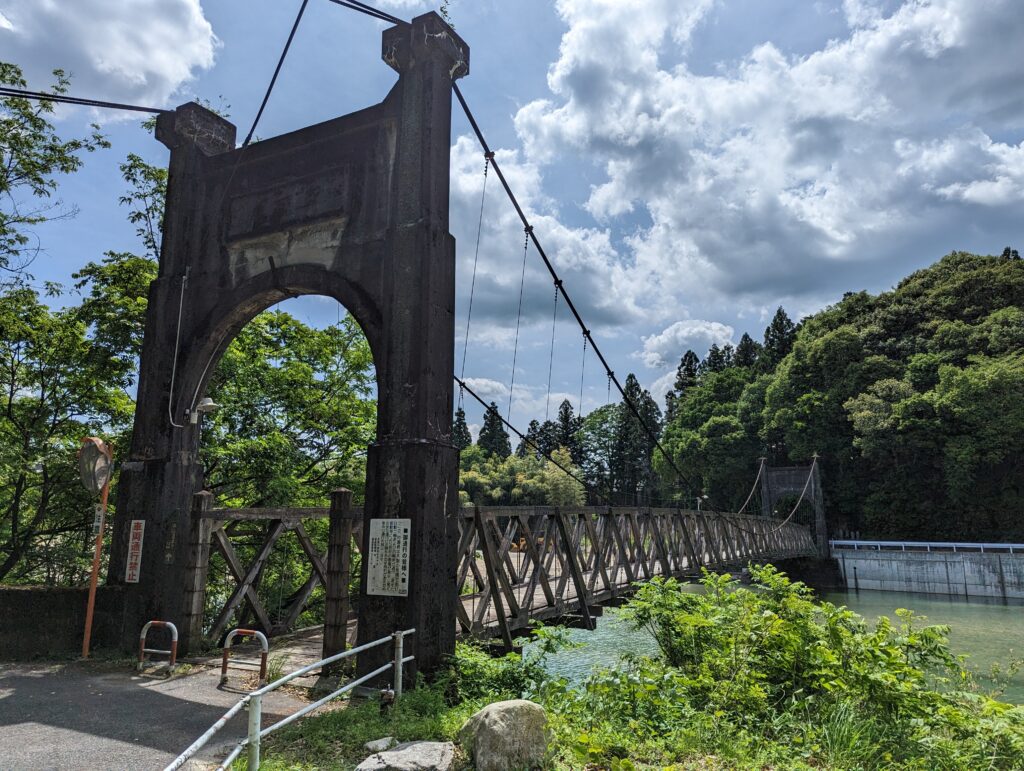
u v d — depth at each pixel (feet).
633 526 39.04
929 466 122.31
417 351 20.45
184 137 28.32
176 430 25.64
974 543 107.86
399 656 17.10
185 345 26.35
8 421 38.40
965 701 20.51
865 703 19.34
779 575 25.36
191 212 27.53
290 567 39.86
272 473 40.63
